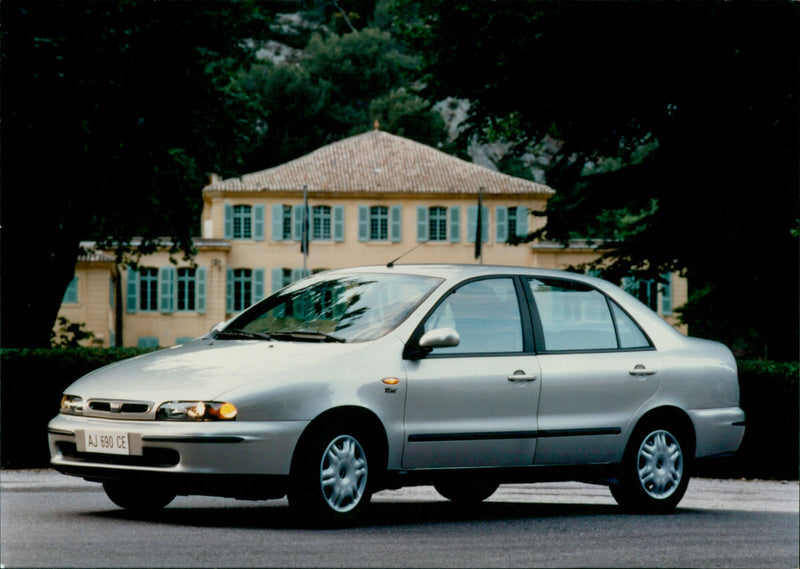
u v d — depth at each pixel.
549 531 9.34
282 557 7.43
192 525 8.97
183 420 8.45
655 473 10.89
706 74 25.34
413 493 12.89
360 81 134.38
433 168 84.31
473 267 10.27
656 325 11.18
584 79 27.16
